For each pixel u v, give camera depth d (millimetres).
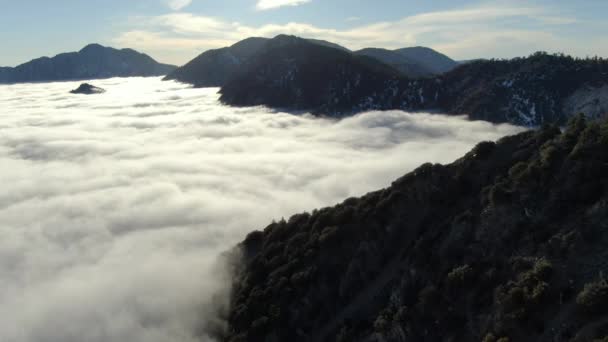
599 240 38688
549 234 43312
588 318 32875
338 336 51500
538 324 35594
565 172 47812
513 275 41906
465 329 41125
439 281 47312
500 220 49188
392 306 50062
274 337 56062
